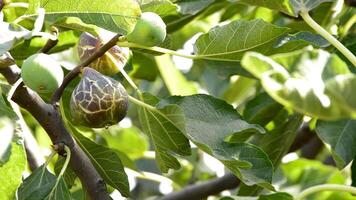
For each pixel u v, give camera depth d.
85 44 1.19
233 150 1.18
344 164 1.27
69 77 1.15
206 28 1.70
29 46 1.27
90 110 1.14
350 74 0.99
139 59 1.45
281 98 0.98
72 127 1.25
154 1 1.16
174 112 1.16
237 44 1.20
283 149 1.42
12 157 1.08
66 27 1.14
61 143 1.14
